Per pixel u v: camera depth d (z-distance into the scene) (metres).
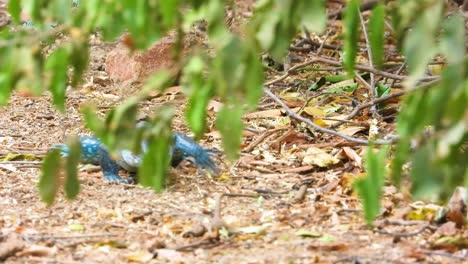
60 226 9.73
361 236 9.44
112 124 5.51
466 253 8.94
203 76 5.37
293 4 4.86
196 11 5.29
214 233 9.31
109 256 8.84
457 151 4.97
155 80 5.41
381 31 5.52
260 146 12.85
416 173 5.08
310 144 12.84
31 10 5.68
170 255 8.80
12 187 11.00
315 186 11.22
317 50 17.81
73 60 5.52
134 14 5.11
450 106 4.57
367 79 15.73
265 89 13.78
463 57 4.57
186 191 10.89
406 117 4.93
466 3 13.04
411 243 9.21
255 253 8.91
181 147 11.09
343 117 13.97
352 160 12.00
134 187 11.01
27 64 5.32
